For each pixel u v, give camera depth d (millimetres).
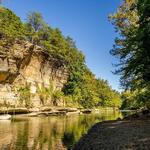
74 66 129250
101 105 186125
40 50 93375
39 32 115938
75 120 61406
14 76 79688
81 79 135250
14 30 92938
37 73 94562
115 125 28266
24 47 83875
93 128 28234
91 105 146250
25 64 86500
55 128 41812
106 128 26141
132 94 50250
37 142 27484
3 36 78562
